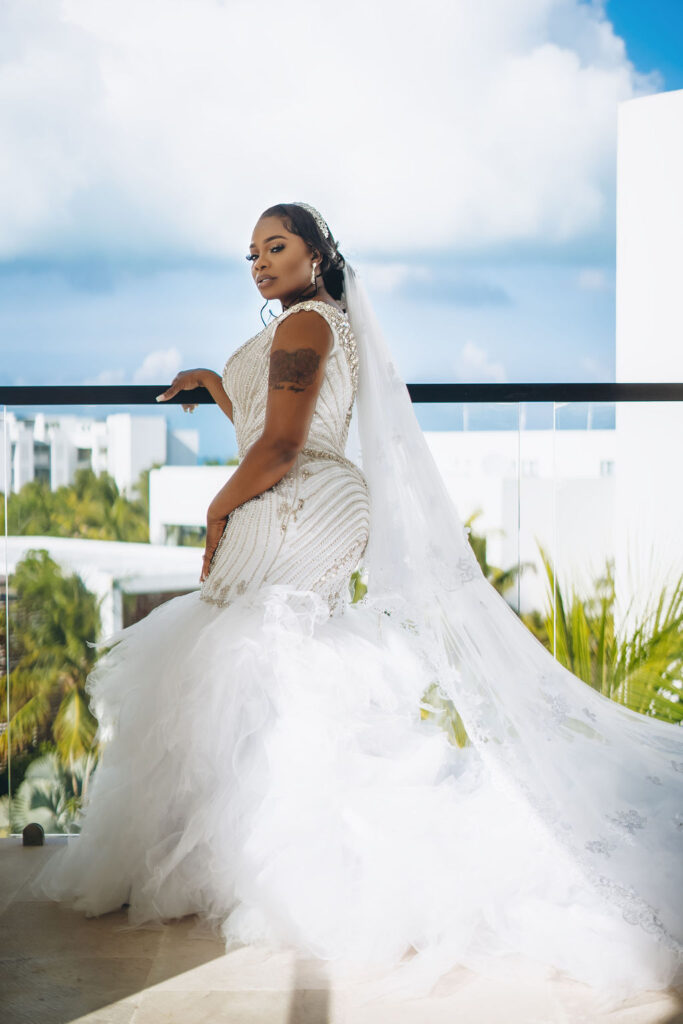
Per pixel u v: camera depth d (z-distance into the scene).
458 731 2.24
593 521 2.37
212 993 1.55
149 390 2.35
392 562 2.03
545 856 1.78
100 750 2.34
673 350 7.73
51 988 1.56
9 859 2.14
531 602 2.37
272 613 1.88
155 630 2.04
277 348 1.95
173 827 1.86
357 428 2.19
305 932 1.68
